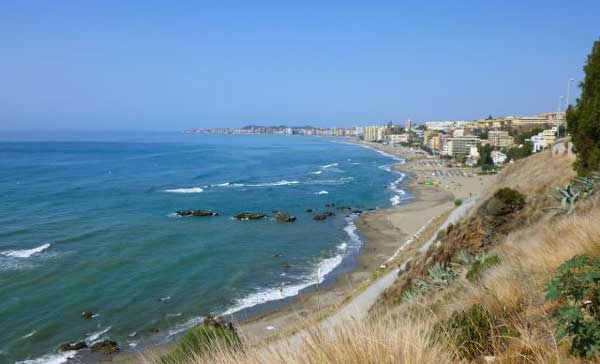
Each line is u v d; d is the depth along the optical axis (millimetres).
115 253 36406
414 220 52500
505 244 12758
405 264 21891
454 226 20250
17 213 51656
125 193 69125
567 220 8633
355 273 32281
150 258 35406
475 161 143625
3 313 24672
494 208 17969
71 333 22703
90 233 42781
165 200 63688
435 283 11836
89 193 68062
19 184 75688
